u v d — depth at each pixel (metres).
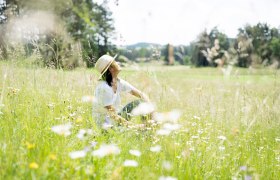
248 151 3.91
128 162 2.43
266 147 4.41
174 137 3.48
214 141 3.87
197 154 3.30
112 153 2.55
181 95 6.98
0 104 3.86
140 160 2.93
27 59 5.54
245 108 5.11
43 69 5.33
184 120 4.61
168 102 4.61
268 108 5.38
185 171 2.85
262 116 5.27
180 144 3.41
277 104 5.45
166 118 2.49
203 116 5.12
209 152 3.41
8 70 5.15
